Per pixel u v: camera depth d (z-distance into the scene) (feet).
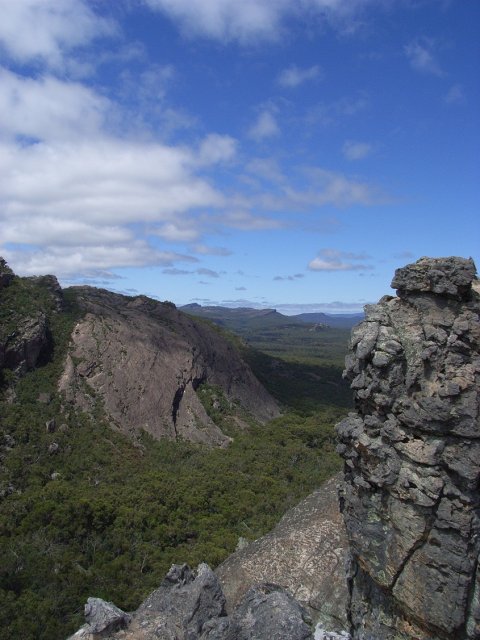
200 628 44.70
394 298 42.47
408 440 39.11
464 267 37.60
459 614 36.60
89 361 193.98
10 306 193.36
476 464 35.99
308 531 66.49
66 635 76.43
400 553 39.58
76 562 96.84
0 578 86.63
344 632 45.24
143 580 94.99
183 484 141.08
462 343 37.37
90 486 134.72
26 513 110.01
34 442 149.59
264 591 48.60
